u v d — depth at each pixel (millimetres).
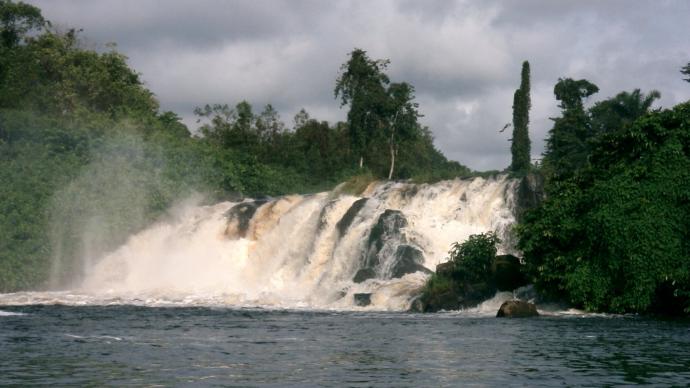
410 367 17312
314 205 46812
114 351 20062
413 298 33688
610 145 32781
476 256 33688
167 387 14930
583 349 20188
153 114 84625
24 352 19797
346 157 87125
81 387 14875
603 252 29766
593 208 30438
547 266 31328
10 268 47188
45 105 79625
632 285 28875
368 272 38750
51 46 87062
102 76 84062
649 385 15203
